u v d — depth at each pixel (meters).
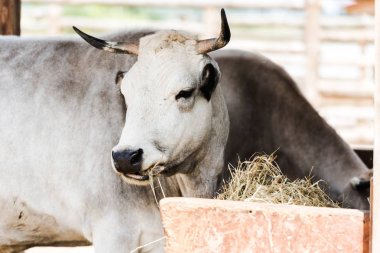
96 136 6.25
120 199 6.19
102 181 6.20
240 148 7.68
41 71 6.49
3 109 6.42
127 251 6.19
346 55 28.88
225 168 7.34
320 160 7.71
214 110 6.21
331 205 5.85
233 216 4.63
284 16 30.59
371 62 23.45
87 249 11.09
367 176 7.12
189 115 5.73
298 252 4.57
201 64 5.79
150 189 6.26
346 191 7.27
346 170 7.64
